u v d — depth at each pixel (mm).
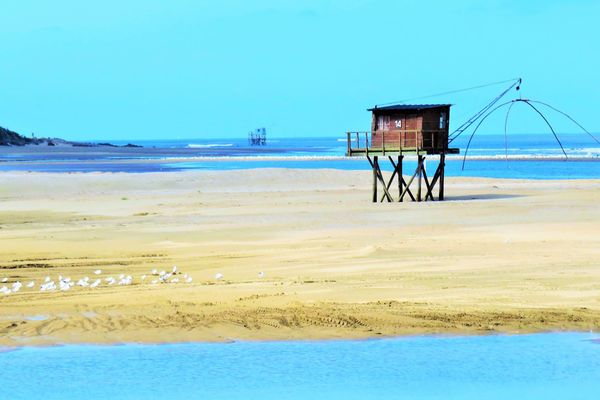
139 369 51156
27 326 59344
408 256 92250
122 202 171625
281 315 62031
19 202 172250
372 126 177000
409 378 50156
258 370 51094
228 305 65312
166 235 117250
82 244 108438
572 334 57594
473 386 48438
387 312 62594
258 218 138375
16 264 91938
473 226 124250
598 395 47344
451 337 56844
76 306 65312
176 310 63656
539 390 48312
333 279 77750
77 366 51469
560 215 138000
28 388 47781
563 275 77125
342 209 152875
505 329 58438
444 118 174375
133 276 83250
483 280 75250
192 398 46656
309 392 47750
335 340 56250
